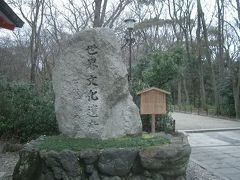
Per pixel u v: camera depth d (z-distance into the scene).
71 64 7.75
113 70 7.63
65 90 7.71
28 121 12.01
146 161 6.48
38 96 12.79
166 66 14.63
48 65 25.66
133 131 7.95
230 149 12.70
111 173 6.43
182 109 37.56
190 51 38.66
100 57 7.64
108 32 7.74
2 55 32.78
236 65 29.06
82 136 7.53
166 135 8.45
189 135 16.64
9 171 8.74
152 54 15.50
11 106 12.05
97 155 6.45
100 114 7.52
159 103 11.96
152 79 14.89
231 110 28.70
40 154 6.65
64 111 7.71
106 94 7.61
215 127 19.38
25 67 33.06
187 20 37.34
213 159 10.78
